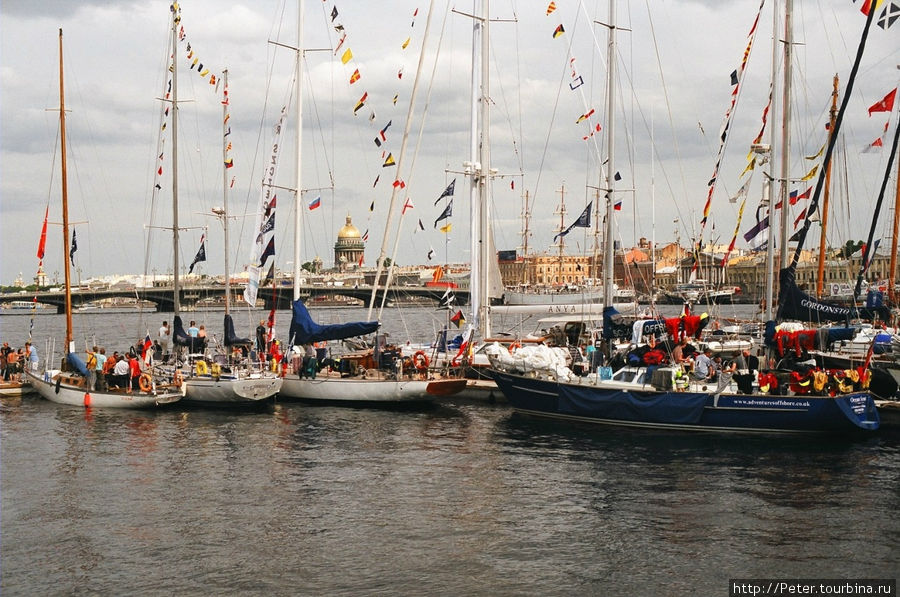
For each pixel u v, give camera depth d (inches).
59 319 6545.3
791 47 1512.1
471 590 750.5
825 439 1264.8
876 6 1352.1
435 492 1025.5
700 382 1353.3
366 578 775.7
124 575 784.9
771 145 1509.6
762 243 1635.1
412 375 1593.3
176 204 1887.3
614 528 895.7
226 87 2027.6
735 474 1088.2
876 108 1475.1
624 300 3358.8
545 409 1434.5
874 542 851.4
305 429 1387.8
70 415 1517.0
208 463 1168.8
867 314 1688.0
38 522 924.0
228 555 830.5
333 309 7573.8
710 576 778.2
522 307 1905.8
